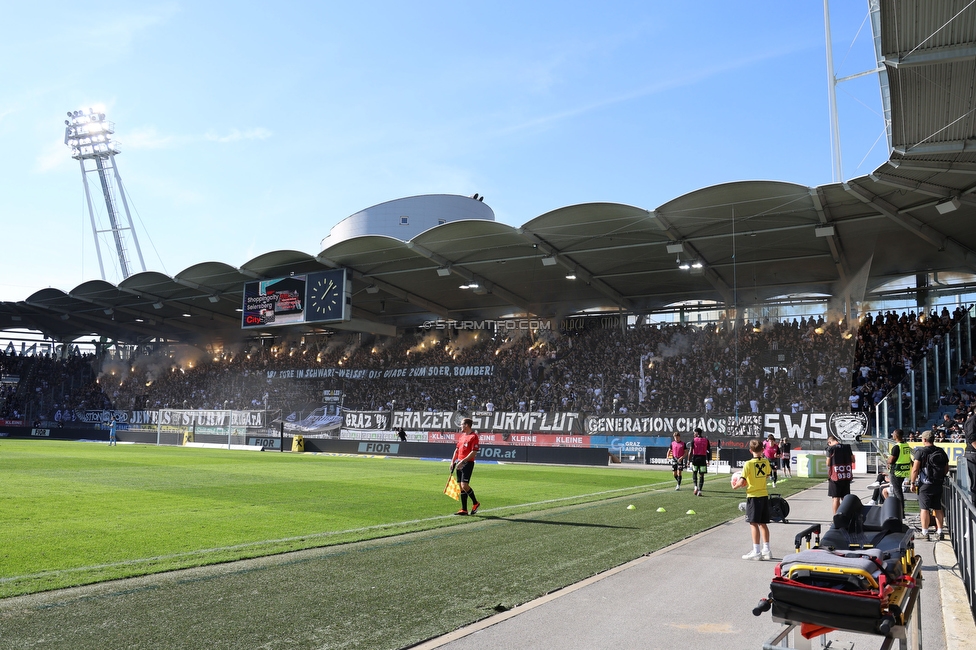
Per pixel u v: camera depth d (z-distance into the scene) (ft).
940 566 33.30
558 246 133.69
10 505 49.32
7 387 226.58
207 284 173.88
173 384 223.51
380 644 19.34
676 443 78.64
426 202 204.95
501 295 168.04
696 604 24.79
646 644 20.11
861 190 96.99
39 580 26.43
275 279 162.91
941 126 68.49
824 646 20.24
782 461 105.50
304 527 41.73
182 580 26.89
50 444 160.15
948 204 91.45
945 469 42.09
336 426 169.99
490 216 223.10
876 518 20.92
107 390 231.91
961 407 107.04
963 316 129.90
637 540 38.70
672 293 166.71
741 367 147.54
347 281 153.58
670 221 116.26
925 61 57.41
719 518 50.19
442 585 26.55
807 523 48.42
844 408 128.98
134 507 49.52
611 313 180.45
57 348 243.40
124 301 195.72
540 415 143.43
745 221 115.44
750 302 163.02
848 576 16.12
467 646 19.44
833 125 104.12
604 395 158.20
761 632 21.54
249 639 19.61
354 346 209.36
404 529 41.29
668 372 156.04
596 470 112.78
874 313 148.25
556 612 23.18
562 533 40.73
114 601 23.58
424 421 156.56
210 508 49.96
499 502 58.95
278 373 207.21
